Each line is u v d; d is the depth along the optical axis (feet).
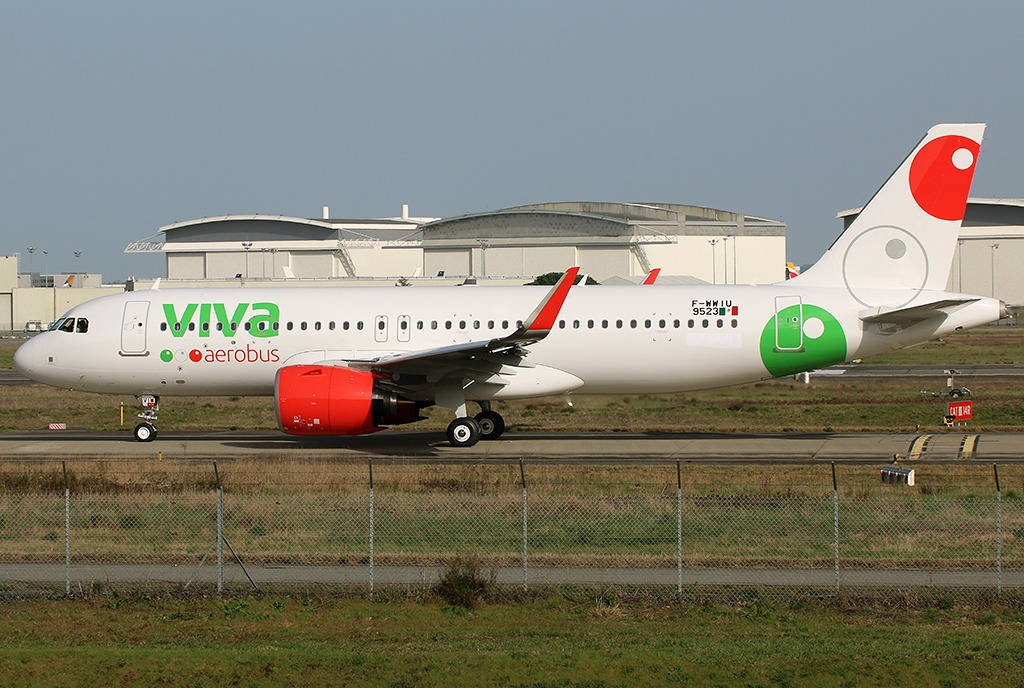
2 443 395.14
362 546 227.61
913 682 154.61
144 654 165.89
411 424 444.14
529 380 375.86
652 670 158.92
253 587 199.52
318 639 174.50
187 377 393.50
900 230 372.99
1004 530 233.14
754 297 374.43
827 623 179.63
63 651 167.12
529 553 219.41
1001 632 173.47
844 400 518.37
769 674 157.07
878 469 313.73
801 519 245.04
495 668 160.35
